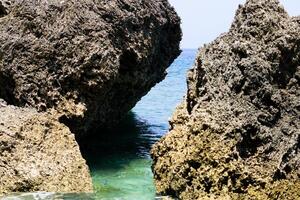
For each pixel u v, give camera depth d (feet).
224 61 42.39
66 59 50.08
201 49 46.03
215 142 38.29
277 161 37.47
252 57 41.11
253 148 38.47
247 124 38.58
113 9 53.72
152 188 43.21
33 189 40.68
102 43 50.96
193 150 38.83
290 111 40.22
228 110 39.50
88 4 52.54
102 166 50.16
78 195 41.01
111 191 42.37
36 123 44.80
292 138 38.58
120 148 57.82
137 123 75.46
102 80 50.39
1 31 51.24
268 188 36.47
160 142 43.78
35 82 49.67
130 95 61.93
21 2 52.49
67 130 46.06
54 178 41.60
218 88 41.34
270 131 38.83
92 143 59.88
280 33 41.83
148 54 59.41
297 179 37.11
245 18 44.06
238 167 37.27
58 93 49.88
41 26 50.98
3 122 43.55
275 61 41.22
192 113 41.70
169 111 89.51
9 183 40.37
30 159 42.01
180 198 39.22
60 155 43.50
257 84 40.37
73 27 50.88
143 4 59.06
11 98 50.49
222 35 45.11
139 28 57.16
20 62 50.08
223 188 37.17
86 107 50.78
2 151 41.60
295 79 41.60
